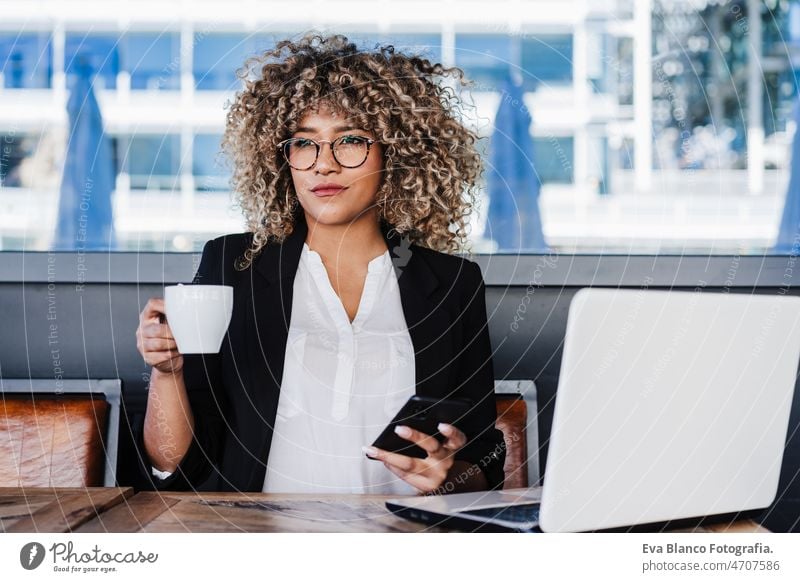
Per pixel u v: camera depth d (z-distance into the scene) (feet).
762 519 5.08
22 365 5.01
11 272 4.96
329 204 3.96
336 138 3.99
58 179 7.70
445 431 2.79
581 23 9.14
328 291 4.00
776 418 2.33
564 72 8.97
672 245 6.35
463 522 2.22
